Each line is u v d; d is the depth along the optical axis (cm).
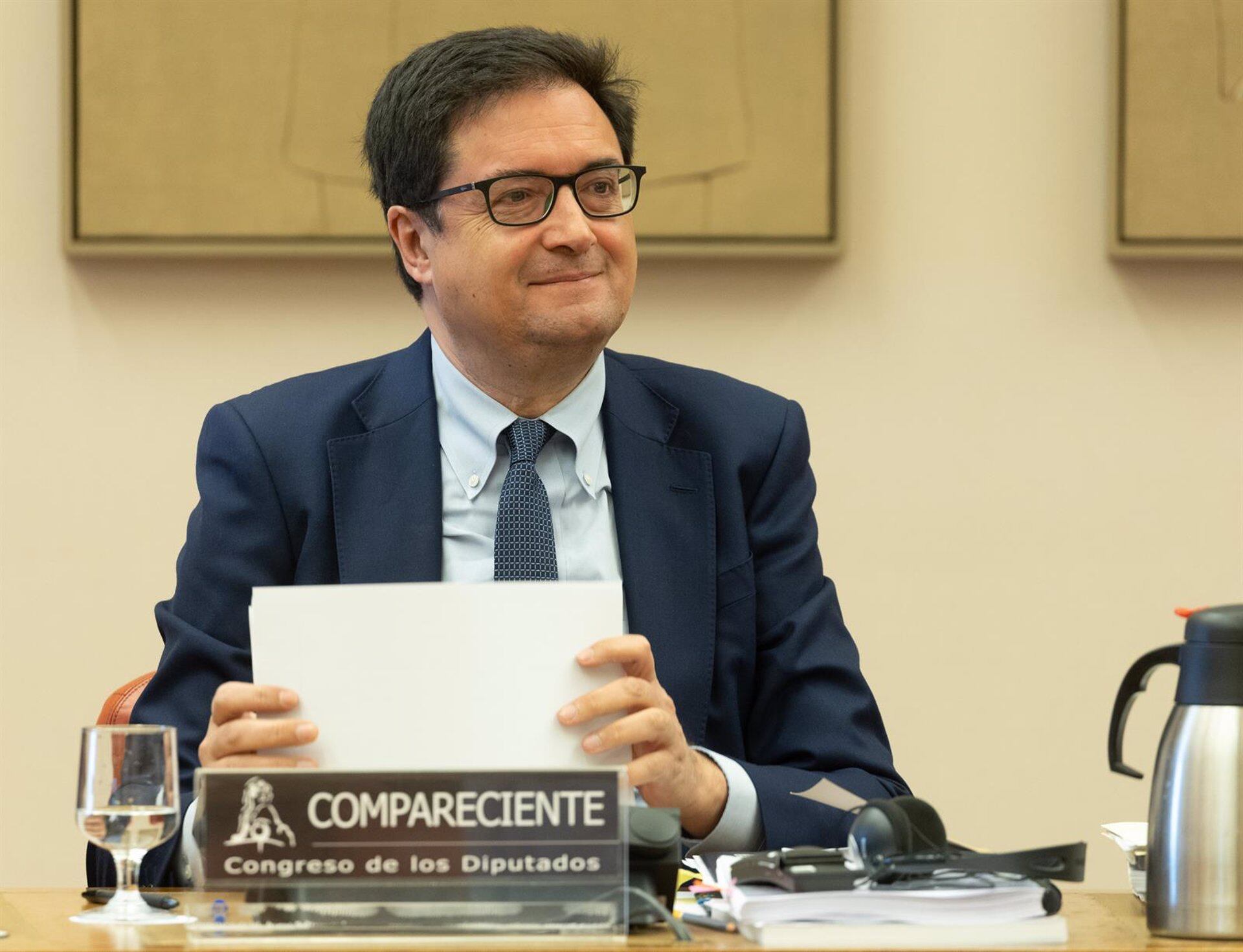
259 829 246
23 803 597
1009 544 611
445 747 255
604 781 248
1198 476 611
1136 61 599
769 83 599
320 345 604
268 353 604
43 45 600
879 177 611
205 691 373
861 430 610
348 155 598
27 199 599
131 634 601
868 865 260
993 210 610
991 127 610
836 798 306
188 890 326
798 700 394
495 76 382
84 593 601
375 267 605
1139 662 278
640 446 411
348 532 390
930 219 610
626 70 575
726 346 606
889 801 268
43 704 598
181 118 595
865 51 611
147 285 602
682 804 307
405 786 247
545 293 377
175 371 602
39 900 312
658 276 605
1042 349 610
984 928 245
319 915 244
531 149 378
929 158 610
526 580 386
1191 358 610
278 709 259
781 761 390
